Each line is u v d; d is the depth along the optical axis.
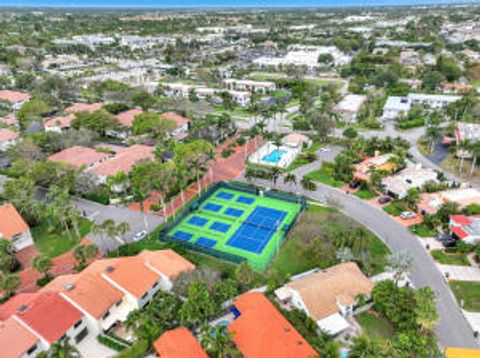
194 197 91.75
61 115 146.88
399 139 111.00
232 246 73.38
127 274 57.16
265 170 103.62
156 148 105.31
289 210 85.06
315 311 52.66
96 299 52.97
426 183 88.19
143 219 82.69
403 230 75.38
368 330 52.50
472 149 95.94
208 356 46.91
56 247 74.00
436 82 171.50
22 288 62.97
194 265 64.06
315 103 163.12
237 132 134.00
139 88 175.12
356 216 80.88
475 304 56.59
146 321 50.34
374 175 87.69
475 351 48.81
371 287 56.59
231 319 54.69
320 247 65.88
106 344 51.56
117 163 98.81
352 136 119.62
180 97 166.00
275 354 45.22
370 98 162.62
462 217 72.56
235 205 88.06
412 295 53.38
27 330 48.59
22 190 82.50
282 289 57.78
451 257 66.44
